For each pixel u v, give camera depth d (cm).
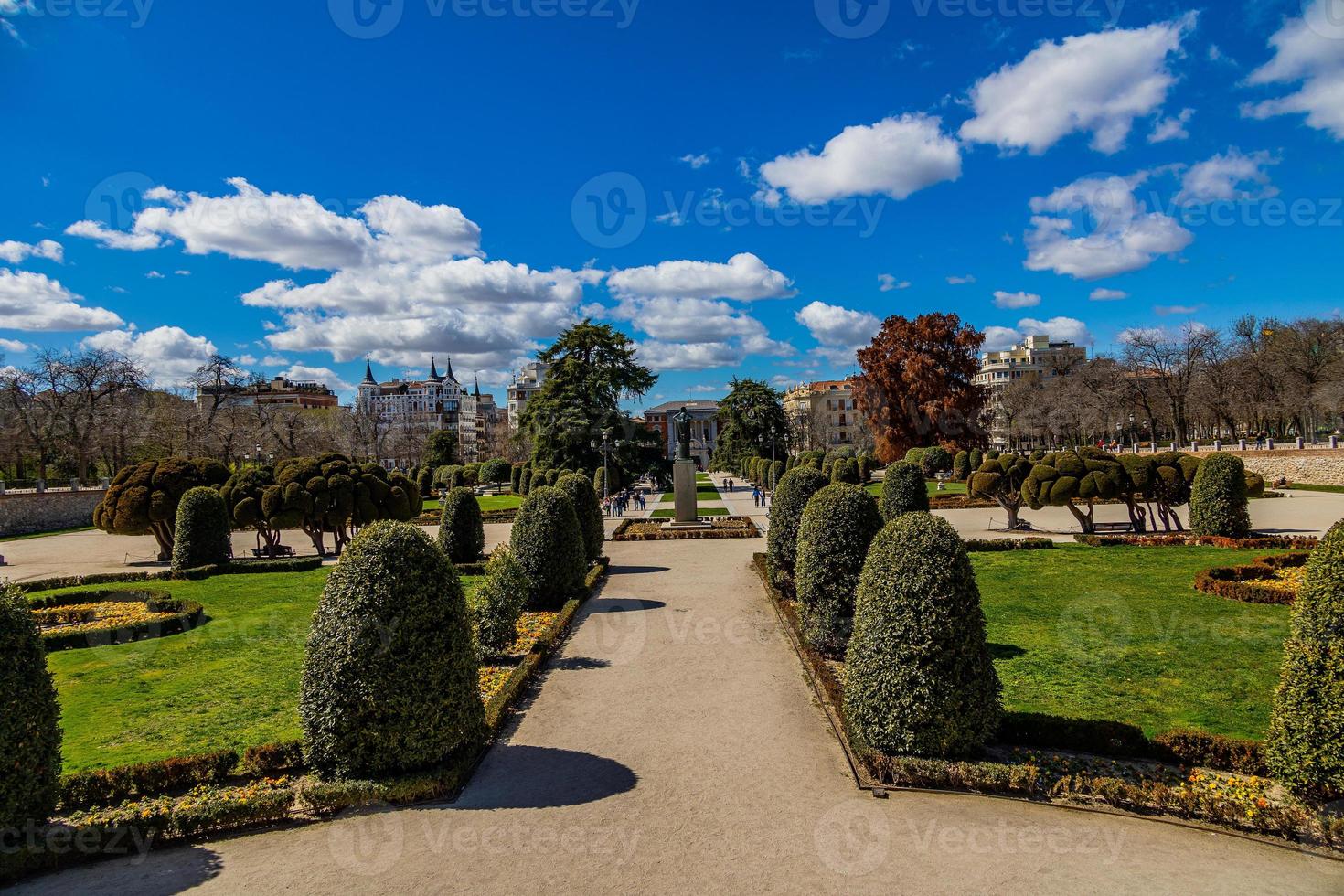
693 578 1816
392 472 2458
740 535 2650
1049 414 6209
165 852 617
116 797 697
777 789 705
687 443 2952
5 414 4944
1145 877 547
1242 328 6047
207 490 2081
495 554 1222
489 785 725
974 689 718
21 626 609
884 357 5378
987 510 3344
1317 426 6456
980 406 5347
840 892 532
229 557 2134
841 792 697
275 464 2450
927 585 723
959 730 714
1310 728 616
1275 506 2822
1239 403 5512
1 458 5272
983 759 740
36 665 614
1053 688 941
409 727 700
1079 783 679
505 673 1056
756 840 609
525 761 782
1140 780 693
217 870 582
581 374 4938
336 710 698
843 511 1094
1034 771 682
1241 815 617
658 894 536
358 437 7719
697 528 2845
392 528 747
